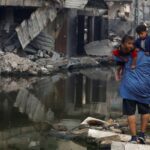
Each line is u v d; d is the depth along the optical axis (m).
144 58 10.91
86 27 48.53
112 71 37.06
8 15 38.53
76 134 12.64
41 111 17.44
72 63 37.81
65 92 23.31
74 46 45.00
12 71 31.22
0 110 17.36
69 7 41.44
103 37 50.88
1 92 22.36
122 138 11.61
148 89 10.93
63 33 43.25
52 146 11.80
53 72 34.38
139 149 10.52
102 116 16.72
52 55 39.69
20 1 36.31
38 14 38.03
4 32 37.88
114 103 20.05
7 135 13.14
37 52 38.59
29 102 19.52
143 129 11.20
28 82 27.36
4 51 36.38
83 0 42.38
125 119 14.69
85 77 31.52
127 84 10.90
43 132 13.55
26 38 37.12
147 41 10.95
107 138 11.73
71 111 17.66
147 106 11.11
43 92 22.89
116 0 58.19
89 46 46.16
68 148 11.57
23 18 40.59
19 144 12.07
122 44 11.02
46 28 41.06
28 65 32.38
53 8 39.34
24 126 14.52
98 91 24.17
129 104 10.94
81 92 23.55
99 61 42.56
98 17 49.84
